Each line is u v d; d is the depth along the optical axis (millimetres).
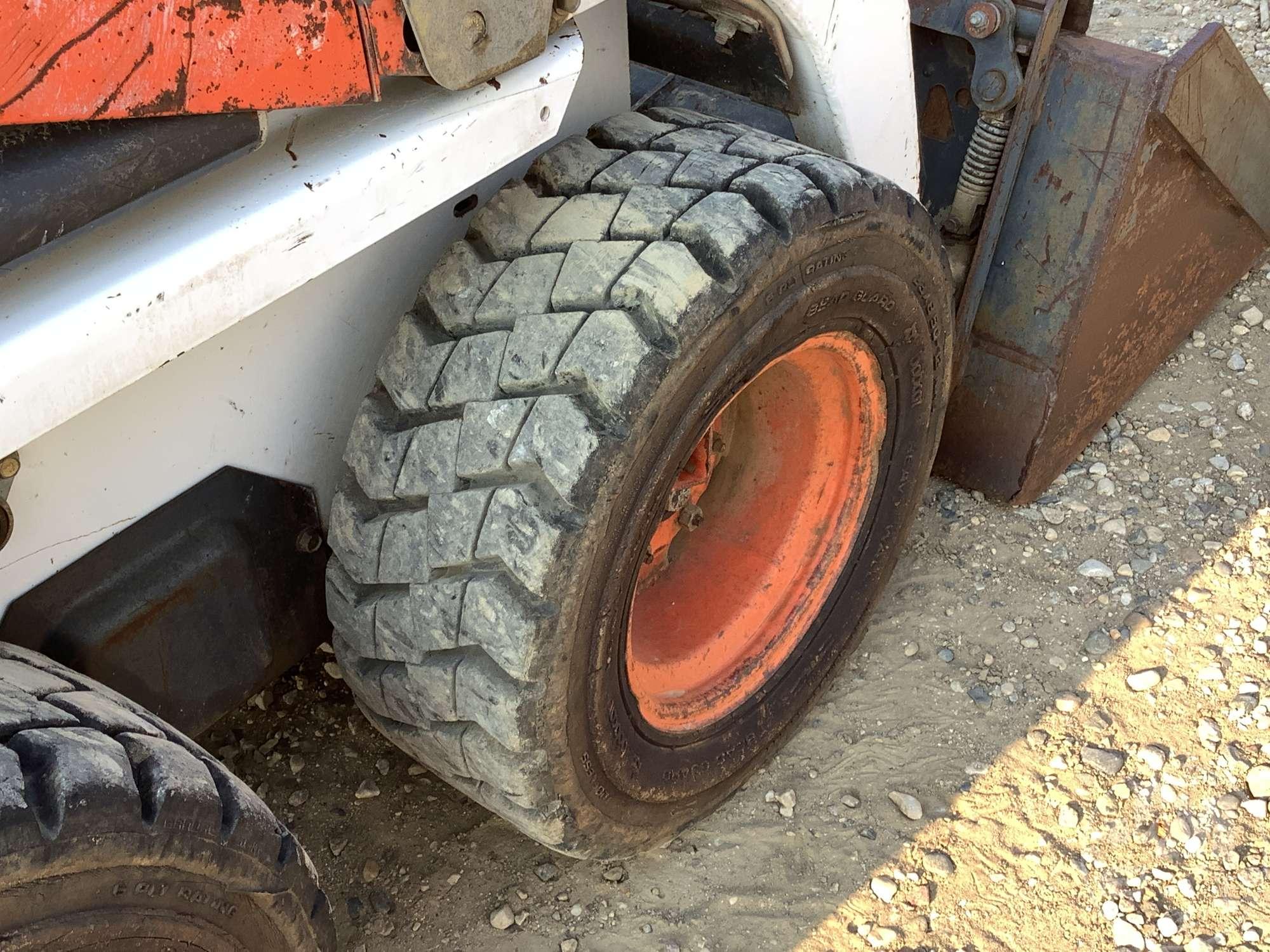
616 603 1781
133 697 1747
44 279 1229
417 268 1917
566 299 1700
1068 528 2979
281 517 1892
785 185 1803
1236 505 3002
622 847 2090
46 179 1135
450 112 1503
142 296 1236
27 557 1542
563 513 1641
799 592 2422
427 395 1772
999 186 2588
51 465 1509
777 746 2432
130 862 1293
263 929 1540
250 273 1341
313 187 1376
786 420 2361
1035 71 2449
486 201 1919
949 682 2645
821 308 1934
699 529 2502
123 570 1670
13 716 1276
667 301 1649
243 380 1729
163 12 1129
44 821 1194
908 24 2211
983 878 2266
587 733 1846
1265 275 3631
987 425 2902
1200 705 2549
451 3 1382
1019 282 2699
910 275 2127
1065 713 2561
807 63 2104
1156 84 2406
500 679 1722
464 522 1693
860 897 2242
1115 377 3021
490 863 2303
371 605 1852
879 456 2375
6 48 1030
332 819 2361
